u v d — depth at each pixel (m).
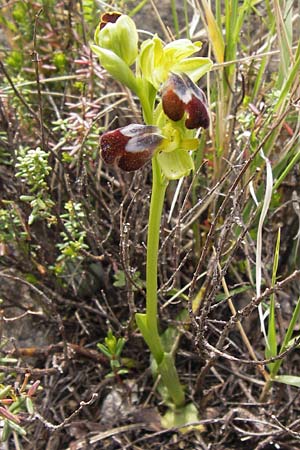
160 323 0.28
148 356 0.28
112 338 0.25
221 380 0.27
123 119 0.31
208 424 0.26
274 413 0.26
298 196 0.30
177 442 0.25
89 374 0.28
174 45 0.18
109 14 0.19
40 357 0.27
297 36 0.33
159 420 0.26
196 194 0.30
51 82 0.34
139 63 0.18
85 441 0.25
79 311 0.30
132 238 0.29
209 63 0.18
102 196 0.31
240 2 0.37
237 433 0.26
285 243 0.30
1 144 0.29
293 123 0.31
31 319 0.29
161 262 0.28
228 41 0.28
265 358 0.26
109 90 0.33
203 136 0.28
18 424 0.23
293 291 0.29
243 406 0.26
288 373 0.27
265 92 0.31
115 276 0.27
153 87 0.18
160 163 0.19
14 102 0.31
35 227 0.30
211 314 0.29
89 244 0.29
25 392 0.23
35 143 0.30
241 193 0.23
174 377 0.26
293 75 0.25
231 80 0.28
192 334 0.26
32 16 0.34
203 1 0.27
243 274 0.29
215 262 0.22
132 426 0.26
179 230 0.25
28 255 0.28
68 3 0.34
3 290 0.30
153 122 0.19
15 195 0.28
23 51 0.35
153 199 0.21
